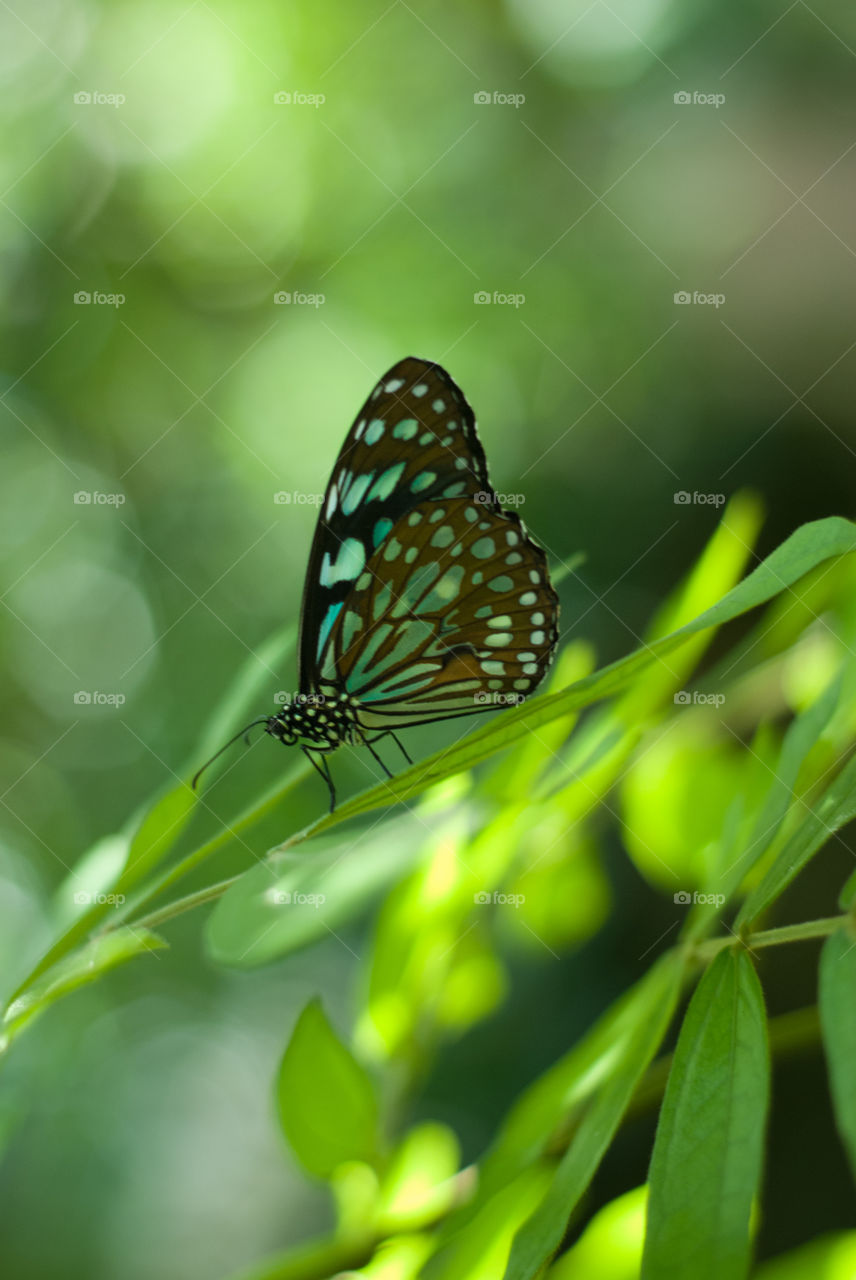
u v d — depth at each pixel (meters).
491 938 0.53
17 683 1.07
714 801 0.54
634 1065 0.47
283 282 1.11
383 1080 0.53
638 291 1.00
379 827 0.51
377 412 0.55
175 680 1.05
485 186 1.07
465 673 0.55
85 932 0.49
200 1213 0.92
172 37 1.12
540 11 1.02
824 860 0.69
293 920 0.50
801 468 0.94
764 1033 0.38
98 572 1.10
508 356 1.02
